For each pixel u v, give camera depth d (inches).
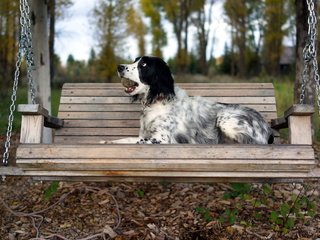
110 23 739.4
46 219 144.9
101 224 141.6
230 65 1272.1
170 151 93.9
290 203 150.3
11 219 144.7
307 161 93.7
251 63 1176.2
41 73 213.3
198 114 132.6
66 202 157.4
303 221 140.1
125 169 95.9
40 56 213.0
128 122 160.2
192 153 93.9
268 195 158.2
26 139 104.7
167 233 135.3
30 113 104.8
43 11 213.9
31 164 95.0
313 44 106.8
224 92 163.9
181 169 95.9
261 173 97.6
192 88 165.2
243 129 123.4
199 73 1176.2
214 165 94.6
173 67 1071.0
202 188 171.5
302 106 102.3
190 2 1090.7
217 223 139.3
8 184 176.1
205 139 129.4
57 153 94.3
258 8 1125.7
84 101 163.6
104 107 162.2
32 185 175.0
